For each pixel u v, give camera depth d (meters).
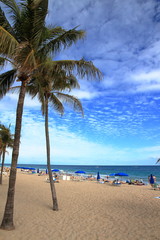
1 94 6.64
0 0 4.94
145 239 5.17
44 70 6.68
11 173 5.48
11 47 4.70
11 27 5.46
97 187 18.16
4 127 16.67
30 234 5.20
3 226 5.32
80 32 5.87
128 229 5.98
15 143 5.48
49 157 8.59
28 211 7.82
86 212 8.12
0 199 10.36
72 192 14.29
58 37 6.11
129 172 59.44
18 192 13.20
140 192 14.93
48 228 5.86
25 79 5.78
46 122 8.59
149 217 7.43
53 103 9.31
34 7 4.76
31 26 5.20
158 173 53.31
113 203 10.29
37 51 5.64
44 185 18.83
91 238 5.19
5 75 6.44
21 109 5.68
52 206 9.06
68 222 6.59
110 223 6.61
